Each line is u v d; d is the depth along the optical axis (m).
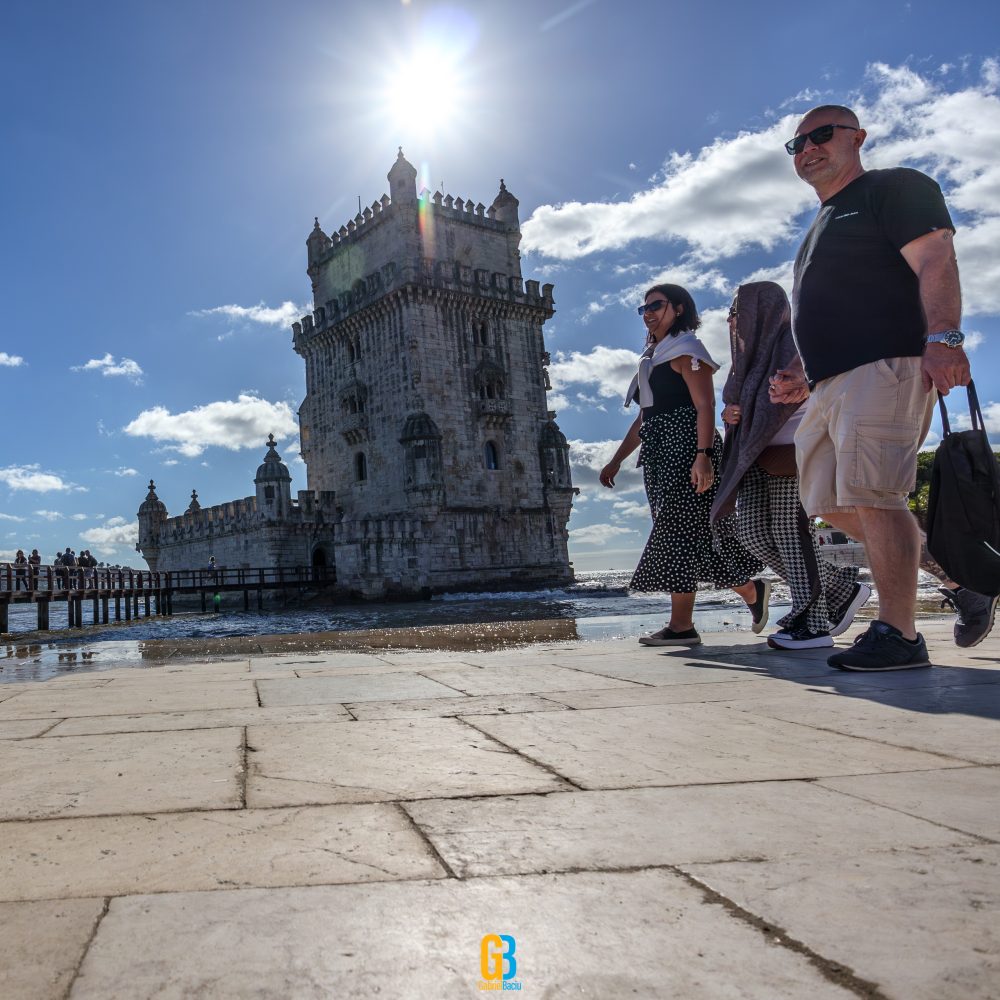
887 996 1.38
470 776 2.97
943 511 5.27
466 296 56.94
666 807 2.50
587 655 7.36
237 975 1.55
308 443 64.06
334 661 8.25
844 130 5.83
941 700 4.17
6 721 4.64
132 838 2.38
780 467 7.18
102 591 42.78
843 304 5.65
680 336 8.05
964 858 1.98
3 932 1.75
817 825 2.27
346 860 2.14
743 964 1.51
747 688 4.88
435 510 52.91
